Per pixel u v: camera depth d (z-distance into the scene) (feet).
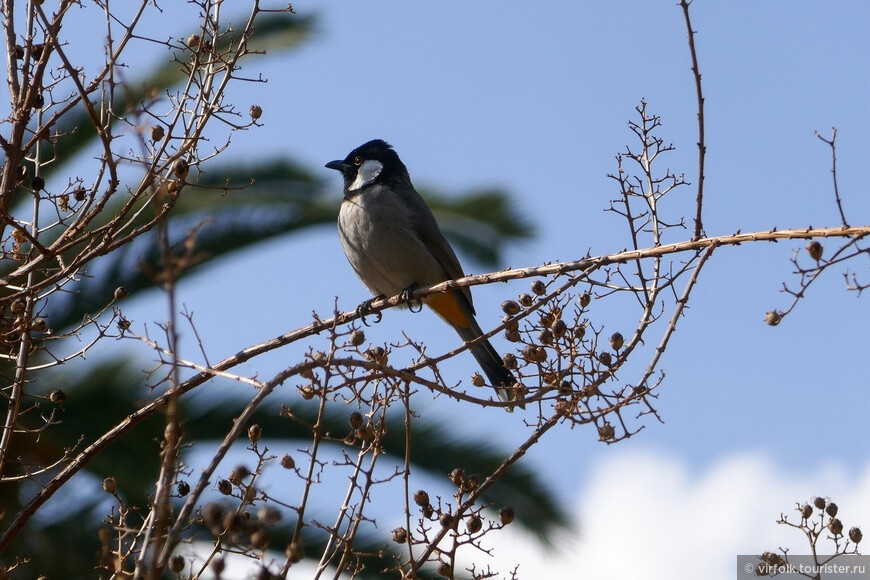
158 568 17.24
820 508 23.76
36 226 26.89
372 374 22.04
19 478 24.29
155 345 23.61
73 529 54.75
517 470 59.47
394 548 50.60
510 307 25.71
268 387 20.67
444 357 24.45
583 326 24.48
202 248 59.36
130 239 25.57
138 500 55.98
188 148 25.82
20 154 26.07
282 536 51.29
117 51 26.11
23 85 26.37
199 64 26.99
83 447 56.34
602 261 25.00
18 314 26.12
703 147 24.03
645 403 23.49
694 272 24.98
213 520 18.12
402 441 58.70
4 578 26.53
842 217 21.25
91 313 58.03
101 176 26.21
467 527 21.83
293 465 20.68
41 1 25.12
